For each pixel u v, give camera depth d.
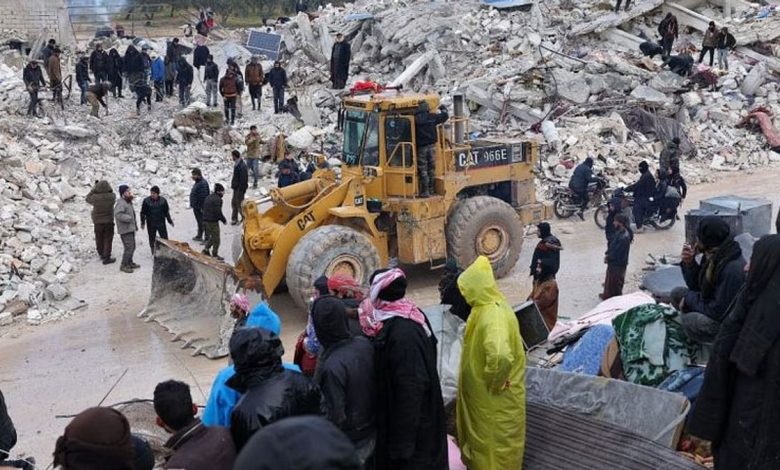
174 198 20.98
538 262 11.43
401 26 28.66
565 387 7.28
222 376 5.90
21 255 16.30
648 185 17.77
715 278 6.89
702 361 7.45
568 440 6.79
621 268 13.42
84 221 19.05
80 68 25.34
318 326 5.81
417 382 5.77
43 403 11.38
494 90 24.27
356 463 2.08
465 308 9.28
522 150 15.70
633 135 23.06
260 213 14.11
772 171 22.69
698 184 21.67
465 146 15.09
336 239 13.28
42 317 14.43
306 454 2.04
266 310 6.71
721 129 24.12
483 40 27.92
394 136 14.21
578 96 24.05
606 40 28.42
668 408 6.63
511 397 6.60
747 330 5.28
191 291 13.91
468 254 14.92
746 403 5.34
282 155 22.58
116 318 14.31
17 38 33.12
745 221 12.09
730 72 26.47
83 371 12.33
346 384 5.65
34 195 19.02
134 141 23.16
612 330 8.20
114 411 3.65
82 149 22.11
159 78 26.33
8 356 13.01
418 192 14.52
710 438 5.57
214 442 4.80
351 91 15.22
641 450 6.34
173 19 49.59
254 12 53.66
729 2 31.11
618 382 6.97
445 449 6.14
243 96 27.52
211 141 23.69
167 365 12.42
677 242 17.17
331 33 30.53
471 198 15.13
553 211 17.72
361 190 14.20
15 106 23.92
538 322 9.00
